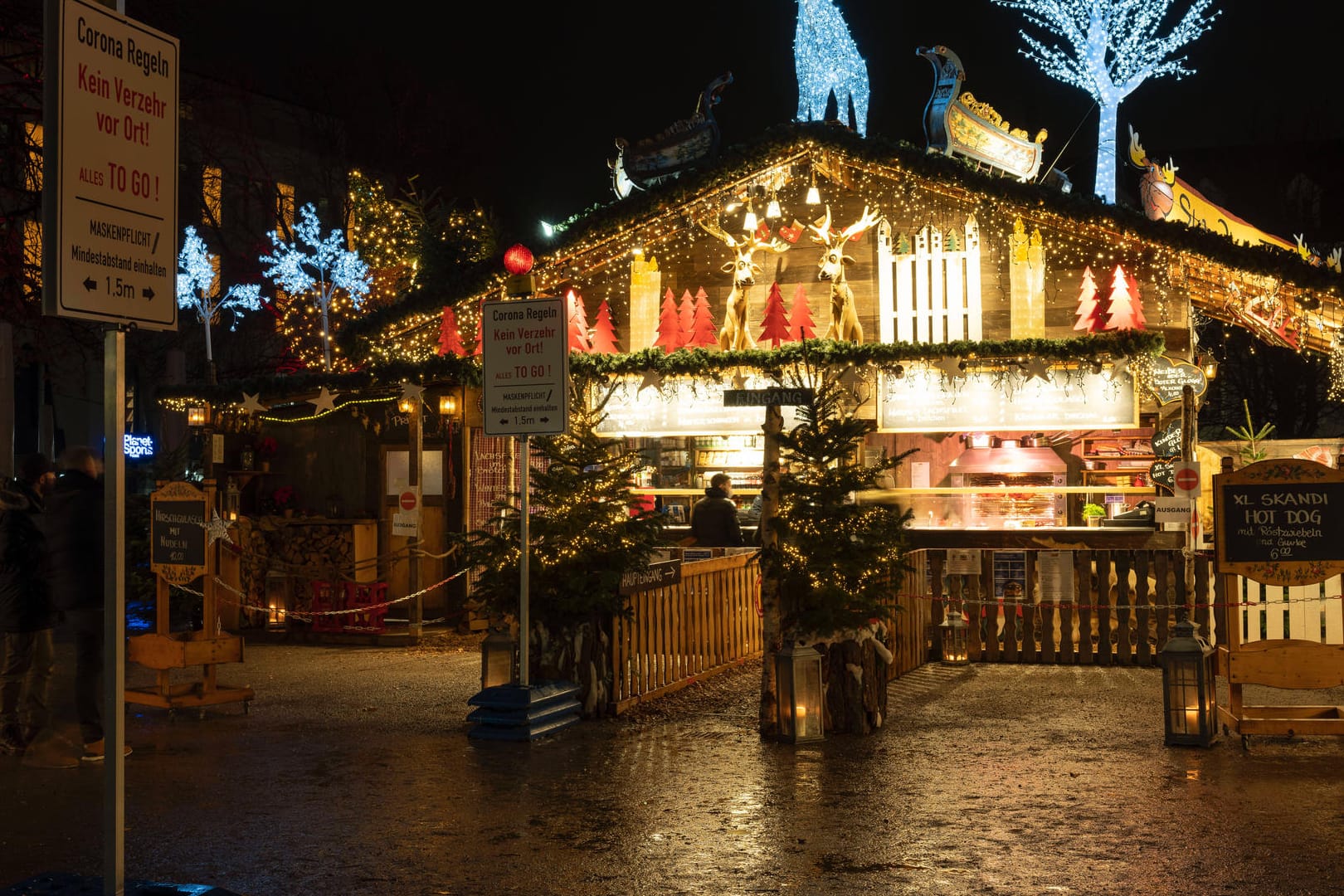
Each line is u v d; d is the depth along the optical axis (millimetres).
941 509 17234
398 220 21141
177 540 9938
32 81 21719
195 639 9820
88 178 3725
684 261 17906
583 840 6180
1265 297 16719
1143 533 12633
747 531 15883
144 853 6027
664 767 7840
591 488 10055
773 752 8266
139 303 3891
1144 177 17312
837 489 9070
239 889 5445
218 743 8758
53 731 9039
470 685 11375
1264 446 18641
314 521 15312
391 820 6598
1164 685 8344
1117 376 15305
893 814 6609
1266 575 8344
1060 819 6465
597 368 16578
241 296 28000
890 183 17062
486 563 9977
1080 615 12555
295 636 14742
